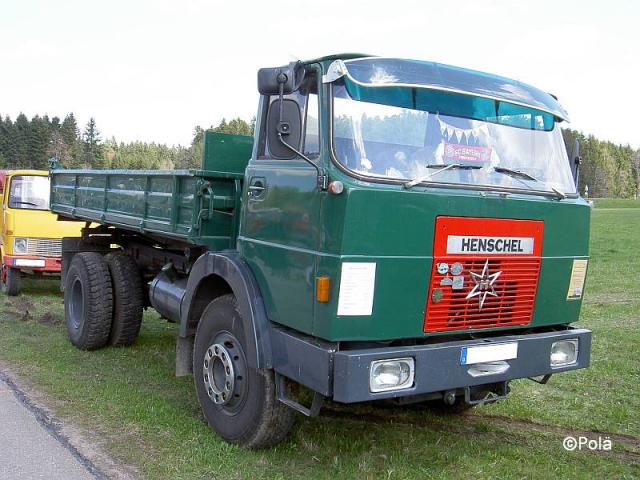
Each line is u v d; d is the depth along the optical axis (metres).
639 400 5.93
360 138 3.97
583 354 4.70
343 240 3.72
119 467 4.30
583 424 5.35
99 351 7.46
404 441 4.93
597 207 60.62
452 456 4.61
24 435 4.82
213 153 5.33
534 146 4.71
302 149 4.17
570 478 4.31
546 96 4.90
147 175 6.09
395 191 3.82
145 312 9.99
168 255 6.74
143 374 6.59
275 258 4.30
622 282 14.19
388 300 3.88
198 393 5.08
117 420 5.17
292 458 4.52
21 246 11.36
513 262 4.34
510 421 5.48
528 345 4.37
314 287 3.91
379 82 4.05
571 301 4.76
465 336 4.32
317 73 4.10
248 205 4.68
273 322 4.38
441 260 4.00
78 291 7.73
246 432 4.54
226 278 4.71
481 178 4.32
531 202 4.36
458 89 4.35
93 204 7.72
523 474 4.35
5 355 7.09
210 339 4.95
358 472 4.28
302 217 4.06
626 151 111.50
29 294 11.89
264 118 4.66
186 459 4.42
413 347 3.92
